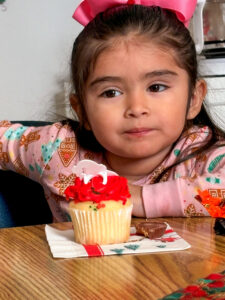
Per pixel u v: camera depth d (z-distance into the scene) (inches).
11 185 57.6
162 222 33.8
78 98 48.4
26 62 101.2
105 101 42.4
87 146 51.3
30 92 102.0
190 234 31.5
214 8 89.0
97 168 31.3
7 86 102.0
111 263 25.8
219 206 37.5
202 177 39.8
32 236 31.9
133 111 41.0
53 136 51.6
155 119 41.8
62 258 26.9
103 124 42.9
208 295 20.2
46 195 53.7
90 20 50.4
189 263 25.4
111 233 29.8
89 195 30.0
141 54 41.0
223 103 85.6
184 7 47.3
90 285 22.5
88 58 42.6
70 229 33.7
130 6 45.4
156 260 26.0
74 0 99.9
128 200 31.0
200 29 77.9
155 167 49.6
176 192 38.1
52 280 23.4
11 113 102.8
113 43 41.5
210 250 27.6
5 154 55.1
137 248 28.2
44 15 99.9
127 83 41.3
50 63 101.1
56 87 100.7
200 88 49.5
